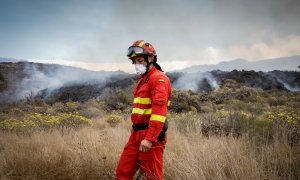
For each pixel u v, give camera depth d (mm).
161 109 2799
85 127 10422
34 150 5344
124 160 3084
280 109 14273
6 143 6238
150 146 2791
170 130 7902
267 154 4086
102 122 12922
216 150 4242
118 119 13180
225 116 9438
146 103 2967
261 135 6105
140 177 3416
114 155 4723
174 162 4055
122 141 6133
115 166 4246
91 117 17453
